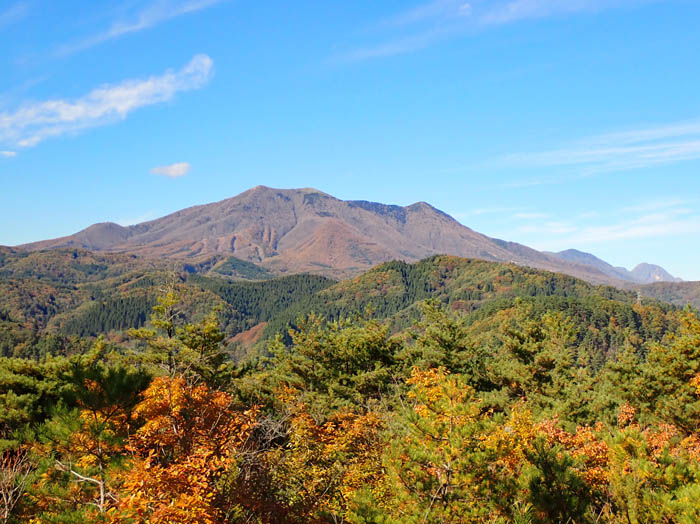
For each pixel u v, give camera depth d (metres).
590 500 8.21
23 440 8.95
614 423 24.77
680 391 22.80
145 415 9.42
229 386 24.70
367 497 8.86
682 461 7.36
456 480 8.85
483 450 9.15
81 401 8.71
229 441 9.86
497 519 8.06
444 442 9.23
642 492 7.14
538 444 8.98
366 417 20.44
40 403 12.05
